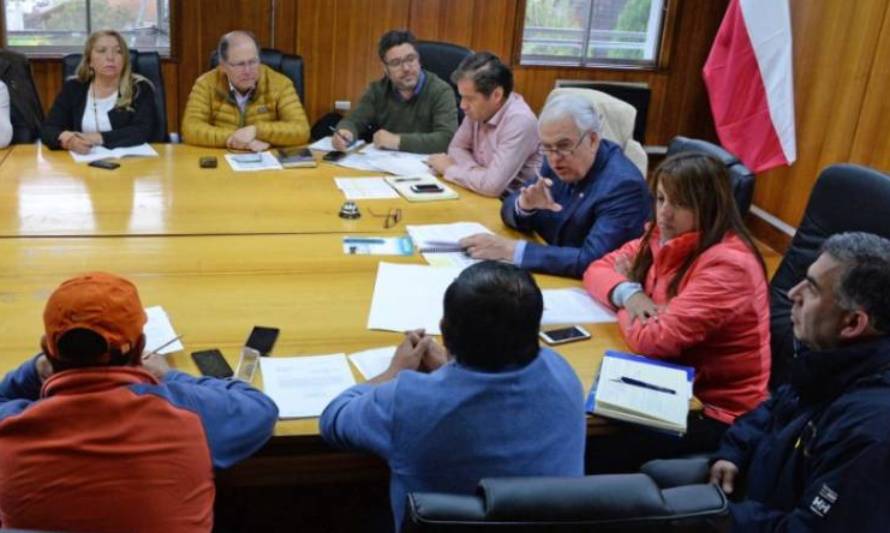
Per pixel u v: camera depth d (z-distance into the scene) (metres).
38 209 2.48
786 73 4.17
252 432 1.34
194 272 2.10
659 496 1.03
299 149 3.38
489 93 2.94
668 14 5.14
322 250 2.31
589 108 2.34
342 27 4.76
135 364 1.21
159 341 1.72
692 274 1.83
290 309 1.92
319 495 2.09
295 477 1.64
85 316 1.12
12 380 1.41
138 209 2.54
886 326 1.32
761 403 1.69
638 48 5.33
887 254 1.31
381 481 1.94
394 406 1.26
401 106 3.71
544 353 1.35
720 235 1.83
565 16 5.15
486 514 0.98
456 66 4.00
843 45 3.98
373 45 4.84
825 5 4.08
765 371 1.84
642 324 1.83
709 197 1.81
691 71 5.32
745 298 1.76
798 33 4.29
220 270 2.12
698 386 1.86
